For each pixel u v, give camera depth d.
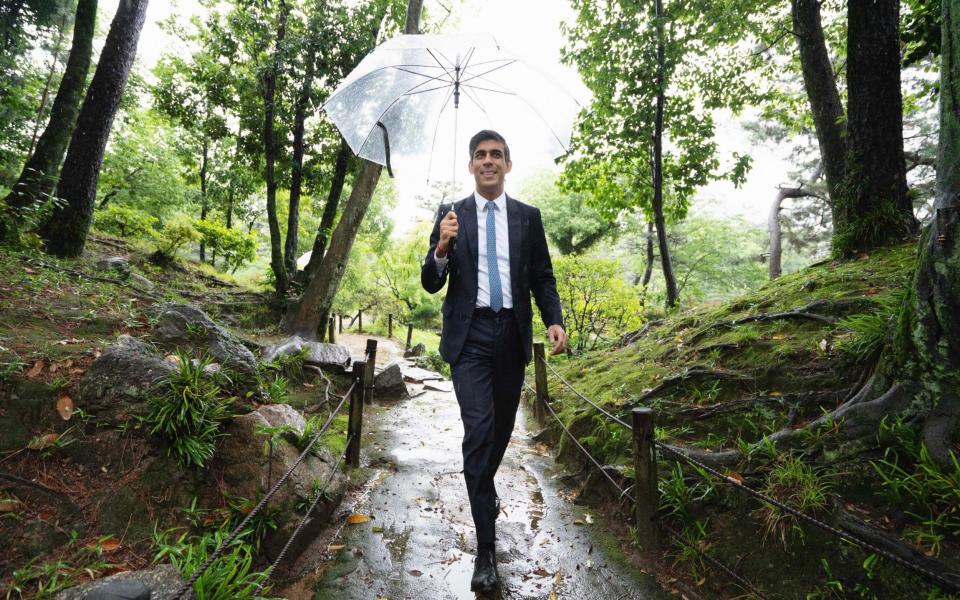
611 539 2.61
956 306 2.02
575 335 8.62
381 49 2.49
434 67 2.58
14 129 13.25
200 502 2.27
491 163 2.22
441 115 2.79
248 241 16.09
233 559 1.82
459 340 2.18
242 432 2.51
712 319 4.54
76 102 6.73
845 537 1.50
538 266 2.45
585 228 22.70
